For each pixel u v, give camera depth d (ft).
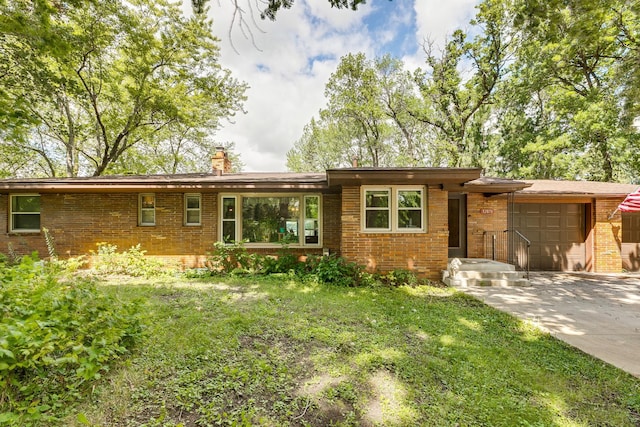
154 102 44.45
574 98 42.80
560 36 15.62
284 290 21.12
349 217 25.41
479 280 23.45
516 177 53.72
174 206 29.76
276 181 27.07
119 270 26.99
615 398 8.79
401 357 10.87
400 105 68.74
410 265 25.23
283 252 29.17
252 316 14.94
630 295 20.83
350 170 22.98
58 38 21.65
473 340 12.70
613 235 29.76
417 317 15.48
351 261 25.25
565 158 47.52
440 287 23.07
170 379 9.21
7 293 9.56
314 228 30.09
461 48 59.11
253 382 9.16
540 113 55.06
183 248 29.71
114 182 26.89
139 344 11.22
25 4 19.98
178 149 69.10
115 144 47.73
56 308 9.40
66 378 8.55
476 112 61.26
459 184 25.03
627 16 33.19
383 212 25.63
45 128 49.85
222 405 8.13
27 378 8.16
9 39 24.57
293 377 9.53
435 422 7.63
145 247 29.60
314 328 13.48
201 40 43.55
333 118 79.41
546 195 28.91
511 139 54.29
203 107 51.13
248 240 28.66
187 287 22.02
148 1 39.47
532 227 30.63
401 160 77.30
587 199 29.99
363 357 10.75
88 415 7.45
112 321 10.09
